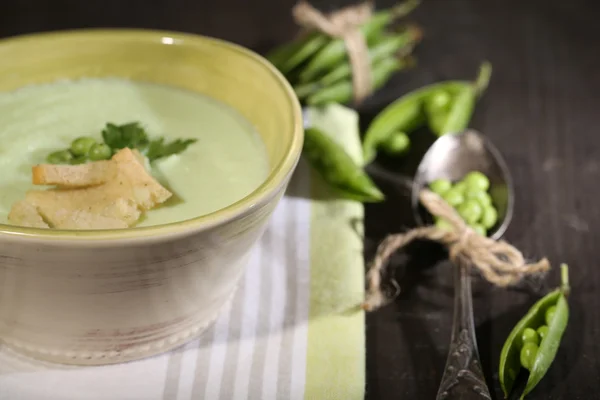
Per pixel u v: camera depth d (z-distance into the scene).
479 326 0.51
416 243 0.55
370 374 0.49
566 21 0.73
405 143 0.60
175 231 0.42
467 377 0.48
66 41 0.54
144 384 0.47
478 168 0.58
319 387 0.48
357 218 0.55
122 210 0.46
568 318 0.52
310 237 0.54
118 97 0.55
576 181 0.59
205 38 0.54
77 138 0.52
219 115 0.54
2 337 0.47
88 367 0.48
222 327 0.50
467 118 0.62
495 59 0.69
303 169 0.58
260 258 0.53
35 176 0.47
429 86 0.66
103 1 0.72
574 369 0.50
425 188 0.57
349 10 0.65
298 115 0.48
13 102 0.54
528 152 0.61
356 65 0.63
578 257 0.55
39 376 0.47
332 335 0.50
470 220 0.55
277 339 0.49
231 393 0.47
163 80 0.55
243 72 0.53
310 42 0.63
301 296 0.51
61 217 0.46
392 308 0.52
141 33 0.54
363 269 0.53
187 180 0.50
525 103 0.65
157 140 0.52
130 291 0.44
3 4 0.71
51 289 0.43
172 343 0.48
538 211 0.57
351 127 0.61
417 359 0.50
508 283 0.52
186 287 0.45
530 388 0.48
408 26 0.69
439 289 0.53
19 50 0.53
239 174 0.50
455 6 0.75
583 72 0.68
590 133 0.63
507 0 0.75
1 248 0.42
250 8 0.72
